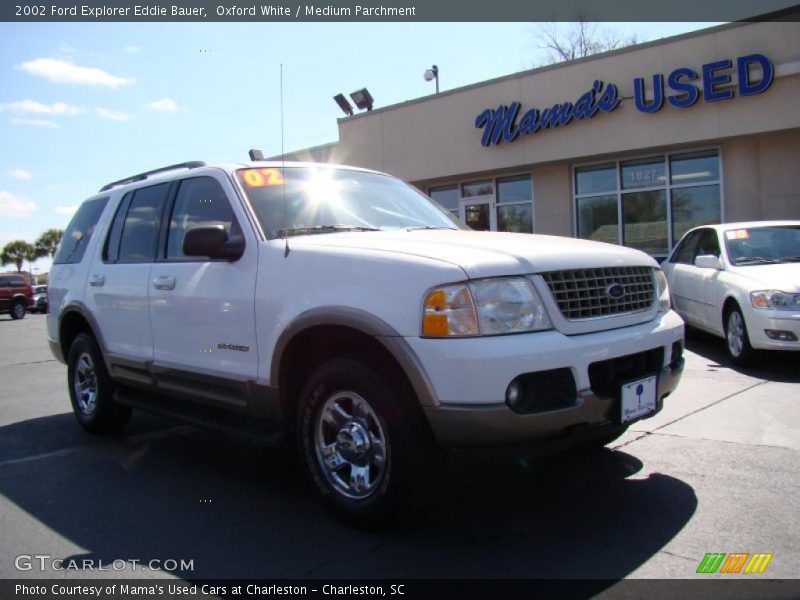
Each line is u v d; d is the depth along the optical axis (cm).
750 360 707
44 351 1280
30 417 653
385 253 330
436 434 304
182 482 434
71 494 416
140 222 500
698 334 950
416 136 1662
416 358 302
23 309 2727
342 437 344
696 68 1229
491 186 1612
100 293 519
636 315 356
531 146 1454
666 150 1326
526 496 383
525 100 1456
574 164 1461
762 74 1154
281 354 360
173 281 438
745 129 1187
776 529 329
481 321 299
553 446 311
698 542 317
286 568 305
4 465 484
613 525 340
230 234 406
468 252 321
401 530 336
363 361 335
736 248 797
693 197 1312
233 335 392
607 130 1341
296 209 418
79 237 590
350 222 429
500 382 291
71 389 587
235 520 365
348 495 345
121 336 496
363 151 1781
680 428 501
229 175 424
